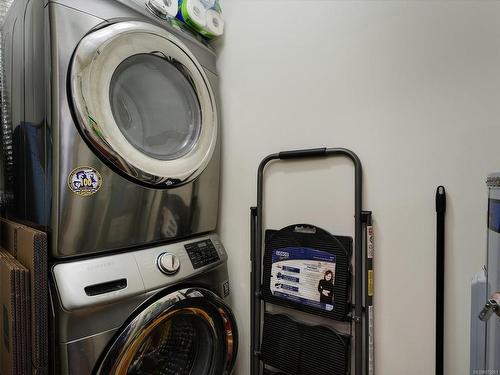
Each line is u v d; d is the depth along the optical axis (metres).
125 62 0.86
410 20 0.90
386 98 0.94
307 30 1.09
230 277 1.28
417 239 0.89
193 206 1.08
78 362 0.68
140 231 0.89
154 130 0.98
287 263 1.07
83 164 0.74
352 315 0.95
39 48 0.76
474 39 0.81
